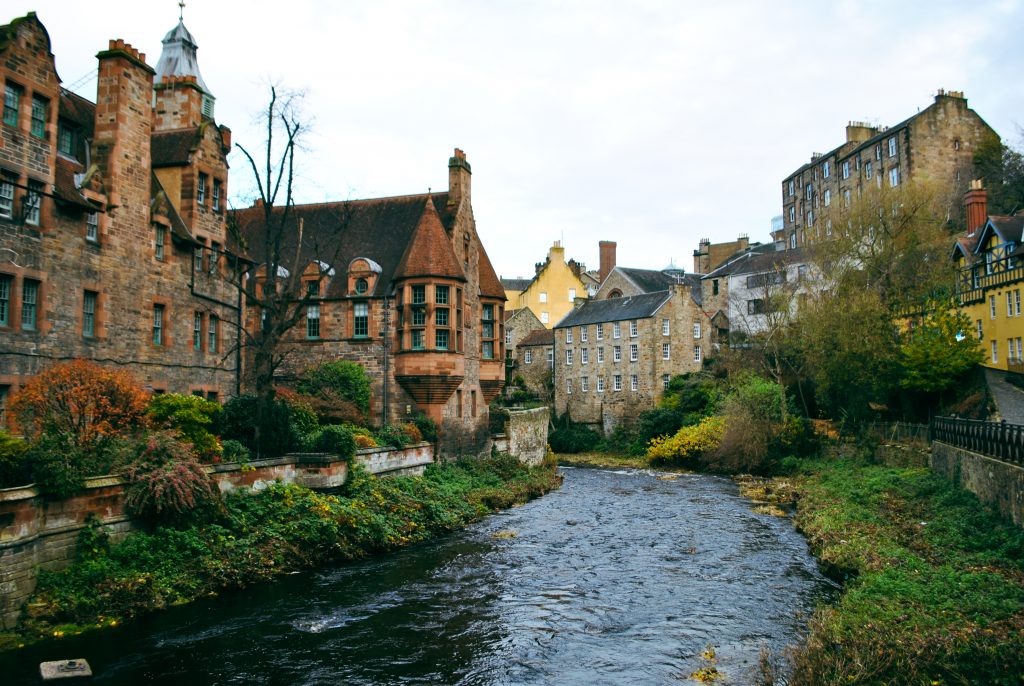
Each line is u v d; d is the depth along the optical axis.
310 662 14.30
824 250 50.00
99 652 14.30
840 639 13.41
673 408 60.69
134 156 25.78
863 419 44.72
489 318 43.44
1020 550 17.98
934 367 37.88
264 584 19.33
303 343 37.53
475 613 17.48
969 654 12.26
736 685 13.20
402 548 24.31
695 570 21.64
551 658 14.68
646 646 15.34
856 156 74.06
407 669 14.06
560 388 73.19
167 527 18.75
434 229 36.31
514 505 34.31
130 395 19.34
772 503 35.16
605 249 88.50
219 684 13.15
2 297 20.30
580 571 21.53
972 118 66.12
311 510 22.83
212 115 43.94
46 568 15.79
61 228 22.34
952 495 25.05
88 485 16.89
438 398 35.84
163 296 27.27
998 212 56.09
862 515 25.86
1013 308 37.81
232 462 22.38
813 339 43.28
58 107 23.31
